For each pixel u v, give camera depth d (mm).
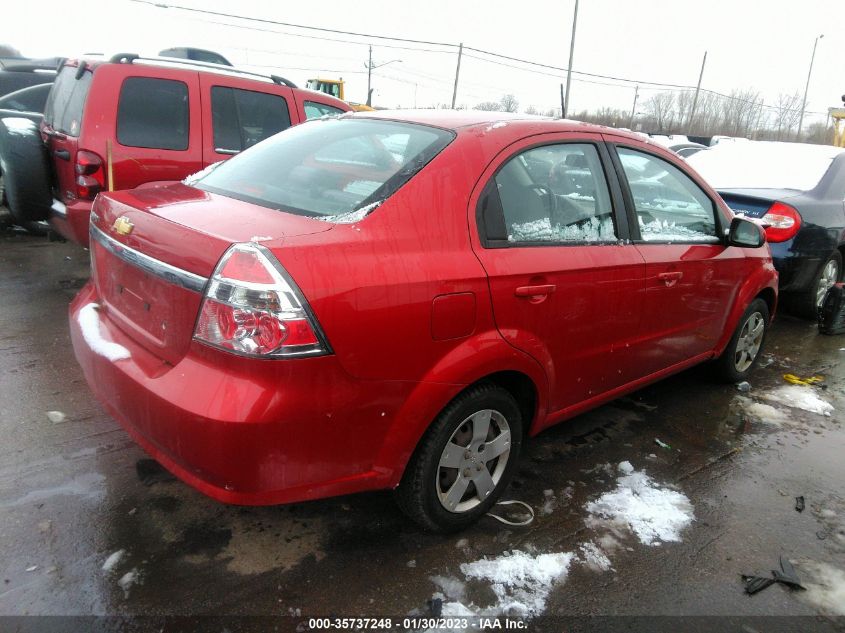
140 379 2100
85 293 2822
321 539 2508
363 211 2213
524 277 2492
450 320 2244
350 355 1991
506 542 2572
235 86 5566
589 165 3006
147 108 5055
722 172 6449
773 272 4359
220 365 1928
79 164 4785
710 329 3869
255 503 2000
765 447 3576
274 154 2910
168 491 2721
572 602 2277
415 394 2199
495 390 2523
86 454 2951
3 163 5125
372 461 2178
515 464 2760
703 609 2291
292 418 1920
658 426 3758
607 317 2961
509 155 2617
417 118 2814
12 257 6309
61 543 2367
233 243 1931
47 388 3568
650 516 2824
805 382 4633
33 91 7785
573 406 3027
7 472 2764
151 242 2172
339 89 24625
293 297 1874
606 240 2990
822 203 5789
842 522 2895
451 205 2359
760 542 2705
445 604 2221
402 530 2594
